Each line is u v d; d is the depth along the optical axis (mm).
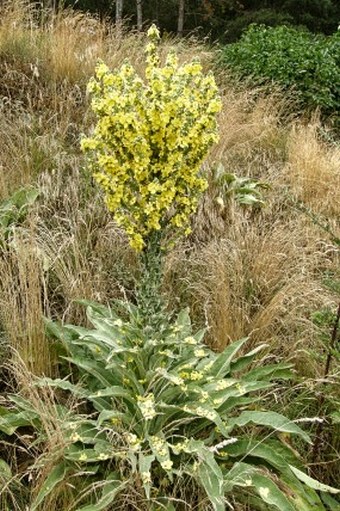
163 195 2330
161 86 2189
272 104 6457
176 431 2754
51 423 2555
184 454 2641
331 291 3791
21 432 2828
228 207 4598
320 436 2908
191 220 4438
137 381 2637
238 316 3463
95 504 2357
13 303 3094
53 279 3611
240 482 2518
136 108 2236
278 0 13430
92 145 2314
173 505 2539
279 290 3756
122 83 2266
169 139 2256
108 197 2379
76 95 5574
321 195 5066
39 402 2646
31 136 4953
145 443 2641
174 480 2613
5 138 4844
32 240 3383
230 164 5277
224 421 2707
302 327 3496
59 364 3133
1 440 2738
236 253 3896
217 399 2678
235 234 4234
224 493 2549
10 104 5152
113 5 12359
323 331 3348
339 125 6727
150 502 2484
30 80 5535
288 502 2408
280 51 7152
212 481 2439
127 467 2580
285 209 4816
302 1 12859
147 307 2627
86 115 5246
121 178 2324
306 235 4301
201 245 4258
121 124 2230
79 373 3006
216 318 3469
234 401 2768
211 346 3387
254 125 5832
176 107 2199
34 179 4492
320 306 3717
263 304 3750
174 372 2688
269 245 4035
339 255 4273
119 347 2604
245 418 2670
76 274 3457
